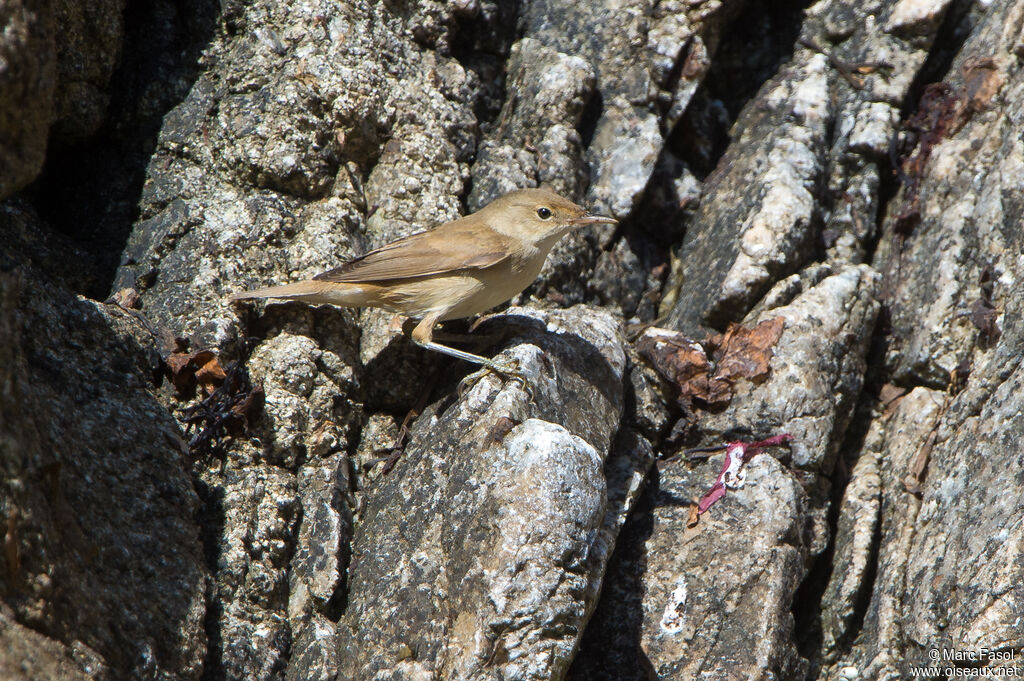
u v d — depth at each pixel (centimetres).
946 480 1037
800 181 1235
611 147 1284
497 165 1218
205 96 1107
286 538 927
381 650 873
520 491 854
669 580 998
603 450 1001
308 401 1005
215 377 956
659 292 1289
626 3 1320
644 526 1049
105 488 806
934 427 1119
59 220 1073
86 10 1004
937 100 1301
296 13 1127
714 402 1118
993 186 1159
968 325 1134
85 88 1035
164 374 950
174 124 1095
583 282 1235
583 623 846
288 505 936
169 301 1005
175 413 941
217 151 1081
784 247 1190
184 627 798
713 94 1397
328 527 944
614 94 1307
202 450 927
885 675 1001
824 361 1118
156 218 1055
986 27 1305
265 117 1082
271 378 998
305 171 1085
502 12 1311
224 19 1132
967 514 988
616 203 1255
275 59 1112
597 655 975
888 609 1027
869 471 1140
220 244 1034
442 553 888
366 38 1152
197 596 820
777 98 1333
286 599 909
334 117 1110
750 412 1099
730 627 961
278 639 878
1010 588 886
